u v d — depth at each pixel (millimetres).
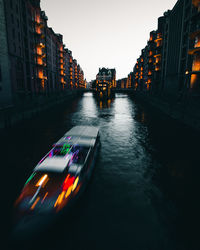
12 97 31234
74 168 7172
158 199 7406
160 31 49250
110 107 46406
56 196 5793
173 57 39219
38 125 22641
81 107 46281
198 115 18016
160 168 10414
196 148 13789
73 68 118562
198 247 5051
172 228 5793
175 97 34656
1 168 10406
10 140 16016
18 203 5621
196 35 24469
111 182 8750
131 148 13914
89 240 5258
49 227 5141
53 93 63094
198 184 8656
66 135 10695
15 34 32406
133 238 5363
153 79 57000
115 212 6543
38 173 6773
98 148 12969
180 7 35062
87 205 6910
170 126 21484
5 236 5312
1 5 27297
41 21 49625
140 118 28391
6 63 28750
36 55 44969
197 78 25484
